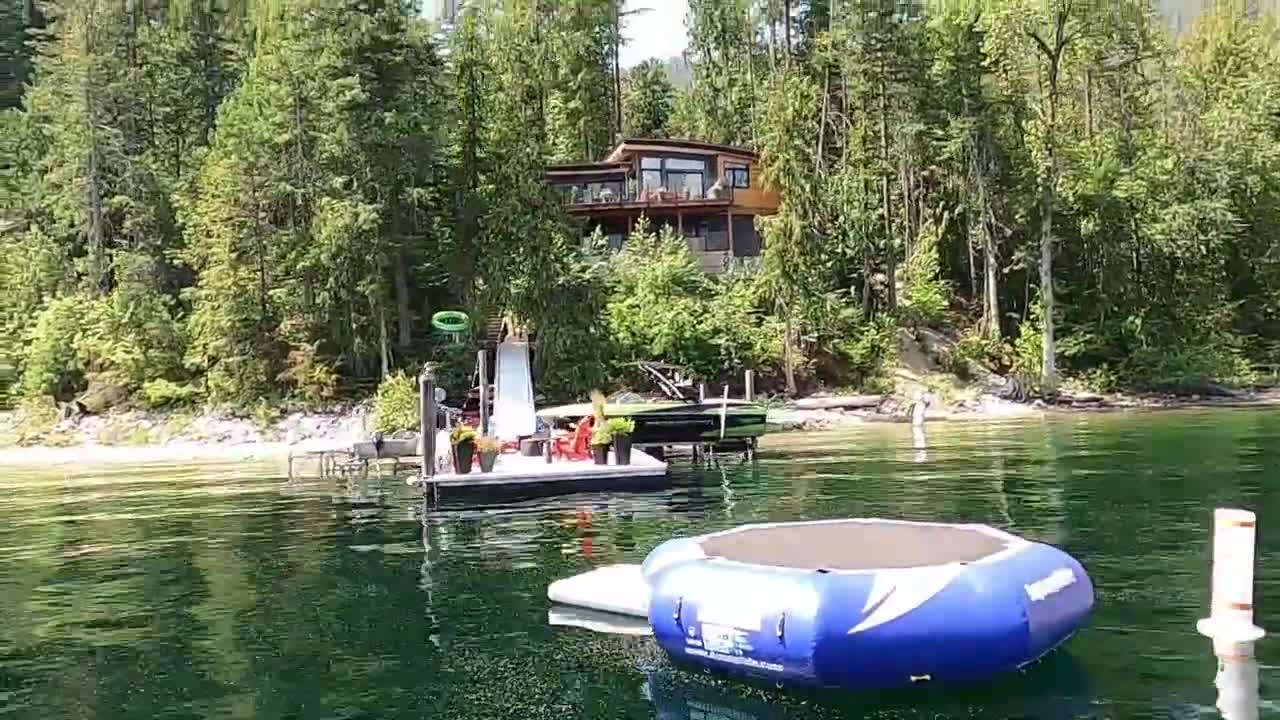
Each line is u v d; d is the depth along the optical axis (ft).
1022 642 20.85
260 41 141.49
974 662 20.66
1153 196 127.44
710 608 21.90
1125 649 23.61
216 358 108.99
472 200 112.06
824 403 106.52
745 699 21.36
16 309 122.93
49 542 44.70
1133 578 30.17
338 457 75.82
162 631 28.37
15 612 31.17
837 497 49.08
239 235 107.65
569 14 168.35
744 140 167.84
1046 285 119.14
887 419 101.19
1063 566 23.21
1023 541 24.30
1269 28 164.14
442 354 108.06
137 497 61.05
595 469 54.03
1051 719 19.61
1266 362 130.31
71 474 78.84
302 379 103.91
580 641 26.04
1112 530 37.58
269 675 24.04
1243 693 20.67
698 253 133.08
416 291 116.26
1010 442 74.64
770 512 45.50
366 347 107.76
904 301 127.54
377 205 104.83
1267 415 92.53
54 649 26.84
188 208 117.70
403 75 110.01
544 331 105.09
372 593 32.14
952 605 20.56
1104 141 132.87
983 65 126.31
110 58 130.21
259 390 105.81
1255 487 47.14
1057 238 128.16
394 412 94.43
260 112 112.98
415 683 23.12
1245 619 23.00
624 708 21.09
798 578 21.12
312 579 34.55
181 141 144.05
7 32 173.27
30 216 136.15
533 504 51.06
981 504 44.68
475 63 115.96
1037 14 123.65
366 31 106.52
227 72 150.41
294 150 109.19
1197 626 24.56
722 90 173.68
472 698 22.03
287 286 105.70
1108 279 127.85
